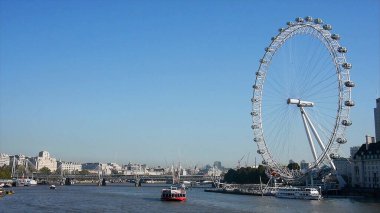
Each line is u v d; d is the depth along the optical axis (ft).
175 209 633.61
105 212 588.91
